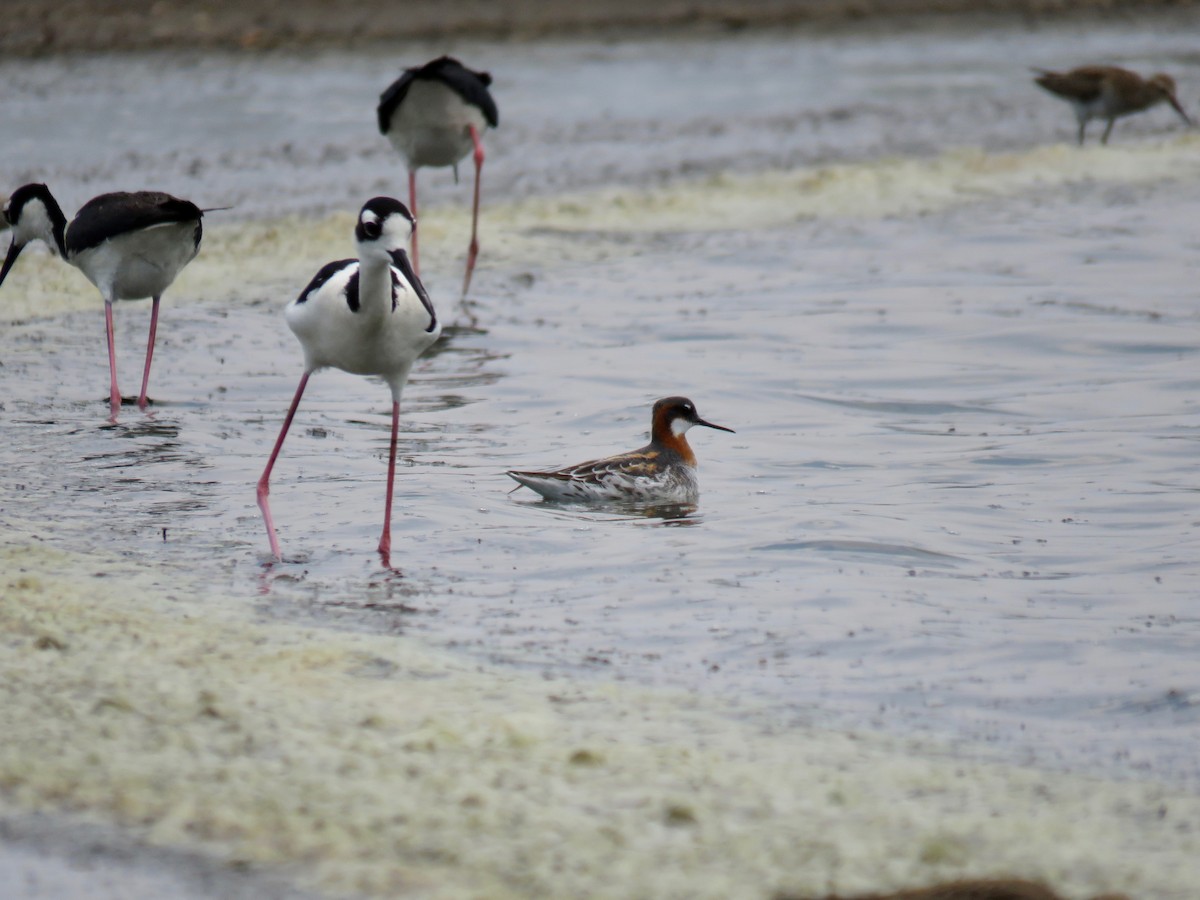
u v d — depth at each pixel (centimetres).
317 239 2378
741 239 2523
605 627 1080
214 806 763
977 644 1050
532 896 696
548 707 917
